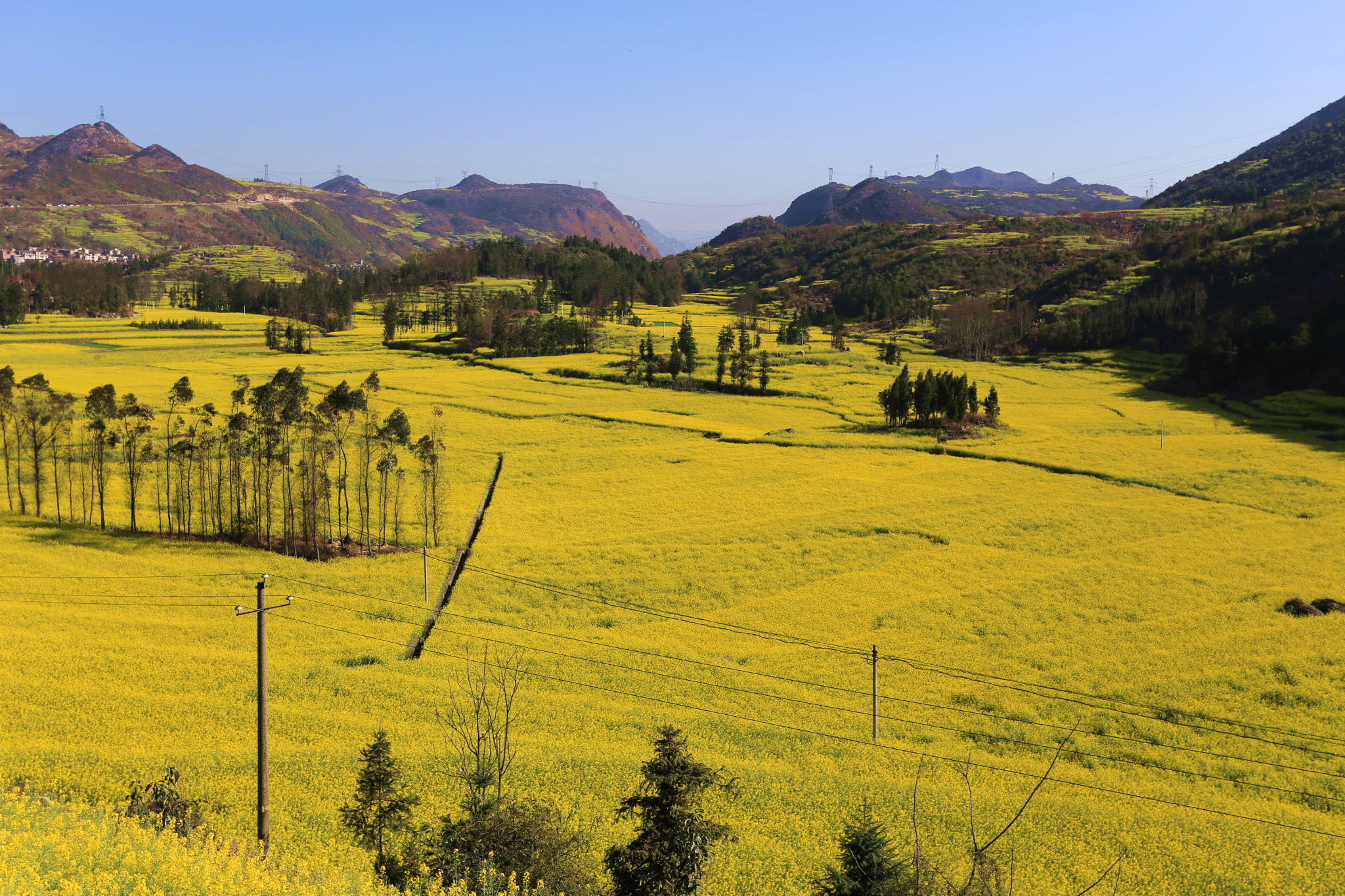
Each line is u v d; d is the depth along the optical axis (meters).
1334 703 50.19
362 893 23.09
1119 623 61.91
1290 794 41.31
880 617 62.97
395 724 44.47
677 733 28.14
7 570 65.75
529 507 89.62
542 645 56.81
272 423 86.69
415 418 130.88
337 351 198.38
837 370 178.88
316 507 78.12
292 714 44.75
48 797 29.97
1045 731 47.25
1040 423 136.50
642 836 27.34
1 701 44.47
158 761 38.84
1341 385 141.00
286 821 34.09
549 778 39.09
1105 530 83.75
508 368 178.62
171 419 115.00
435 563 73.44
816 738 45.44
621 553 75.44
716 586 68.38
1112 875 33.44
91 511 81.75
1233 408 145.00
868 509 90.00
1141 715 49.09
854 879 24.80
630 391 159.50
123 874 19.78
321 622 59.34
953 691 51.78
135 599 61.97
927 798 38.97
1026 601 65.62
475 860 26.30
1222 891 32.72
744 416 140.50
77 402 121.81
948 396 130.75
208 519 84.56
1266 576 71.31
